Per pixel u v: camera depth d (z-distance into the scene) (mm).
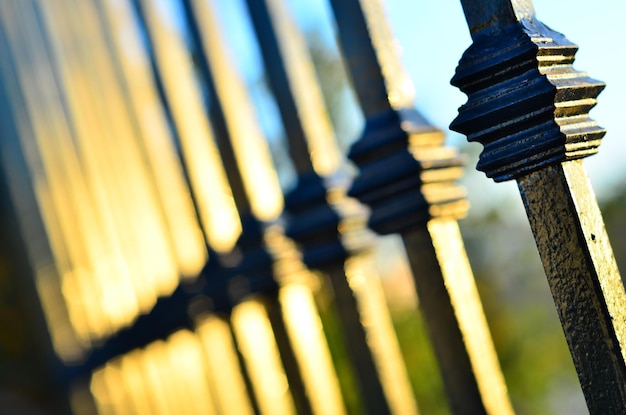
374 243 2330
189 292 2818
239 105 2740
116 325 3654
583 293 1350
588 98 1397
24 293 4582
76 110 3506
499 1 1377
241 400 3080
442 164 1870
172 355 3324
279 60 2309
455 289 1854
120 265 3510
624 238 6773
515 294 7910
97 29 3193
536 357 7598
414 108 1915
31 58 3619
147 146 3059
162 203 3025
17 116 4062
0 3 3734
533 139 1342
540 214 1366
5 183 4387
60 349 4328
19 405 4754
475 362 1842
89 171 3555
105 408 3930
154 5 2754
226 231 2885
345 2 1909
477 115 1360
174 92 2775
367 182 1863
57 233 4082
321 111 2381
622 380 1341
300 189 2273
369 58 1894
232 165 2531
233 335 2676
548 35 1393
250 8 2318
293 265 2490
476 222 8156
